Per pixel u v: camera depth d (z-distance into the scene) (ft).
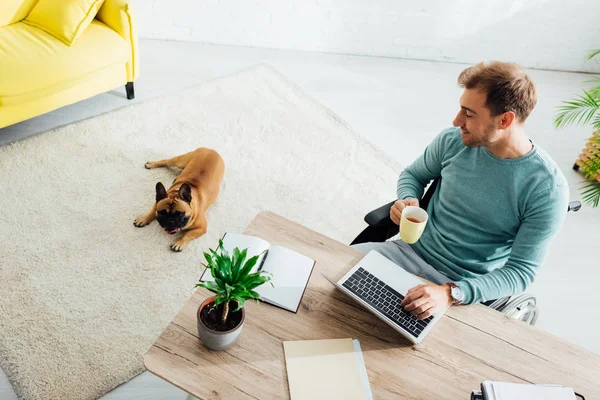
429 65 12.69
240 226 7.93
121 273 6.94
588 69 13.04
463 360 4.21
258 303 4.17
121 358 6.03
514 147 4.83
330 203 8.62
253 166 9.02
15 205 7.54
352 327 4.34
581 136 11.04
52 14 8.13
